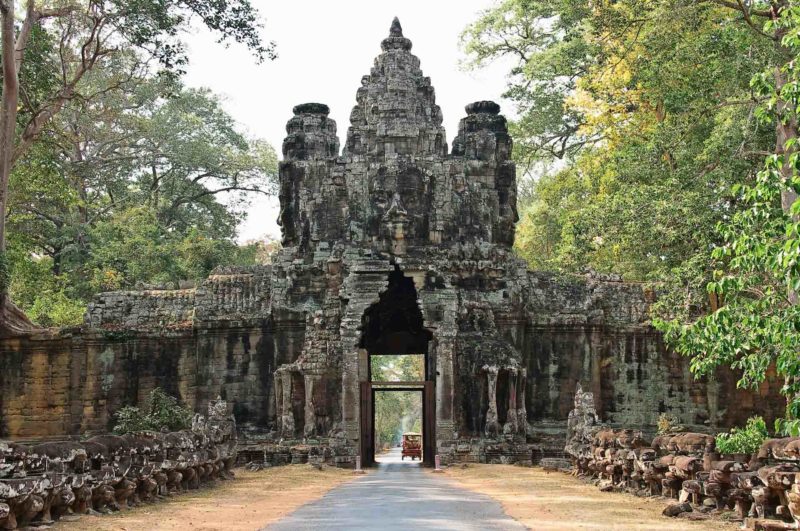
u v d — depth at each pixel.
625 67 43.50
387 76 42.44
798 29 18.36
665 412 41.72
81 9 40.78
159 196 69.44
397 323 44.00
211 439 27.75
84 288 59.84
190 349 42.34
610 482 25.05
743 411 41.50
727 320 19.56
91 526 16.14
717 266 31.47
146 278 59.25
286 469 34.59
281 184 42.50
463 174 41.59
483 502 21.25
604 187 49.28
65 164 58.69
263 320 41.16
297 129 43.44
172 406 37.66
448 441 37.59
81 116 61.16
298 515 18.61
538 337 41.69
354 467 36.81
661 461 20.92
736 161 32.94
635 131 45.84
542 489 25.14
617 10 36.03
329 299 39.91
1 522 14.62
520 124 59.53
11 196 46.66
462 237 41.31
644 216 32.75
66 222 63.94
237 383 41.16
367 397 38.66
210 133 73.94
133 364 42.41
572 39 54.41
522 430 38.81
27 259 52.25
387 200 40.75
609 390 41.78
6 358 42.75
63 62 41.25
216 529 16.34
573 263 35.41
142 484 20.92
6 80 37.25
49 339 42.62
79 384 42.38
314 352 38.84
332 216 41.44
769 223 19.64
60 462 16.69
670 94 33.88
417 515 18.34
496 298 41.06
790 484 14.54
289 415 38.69
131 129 66.44
